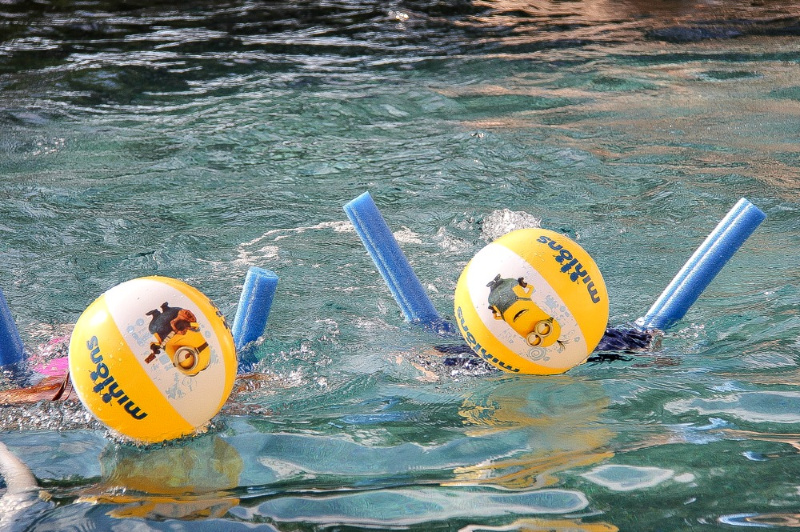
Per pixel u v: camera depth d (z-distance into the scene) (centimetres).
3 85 1914
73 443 665
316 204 1279
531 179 1361
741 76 1992
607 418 673
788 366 763
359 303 951
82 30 2425
